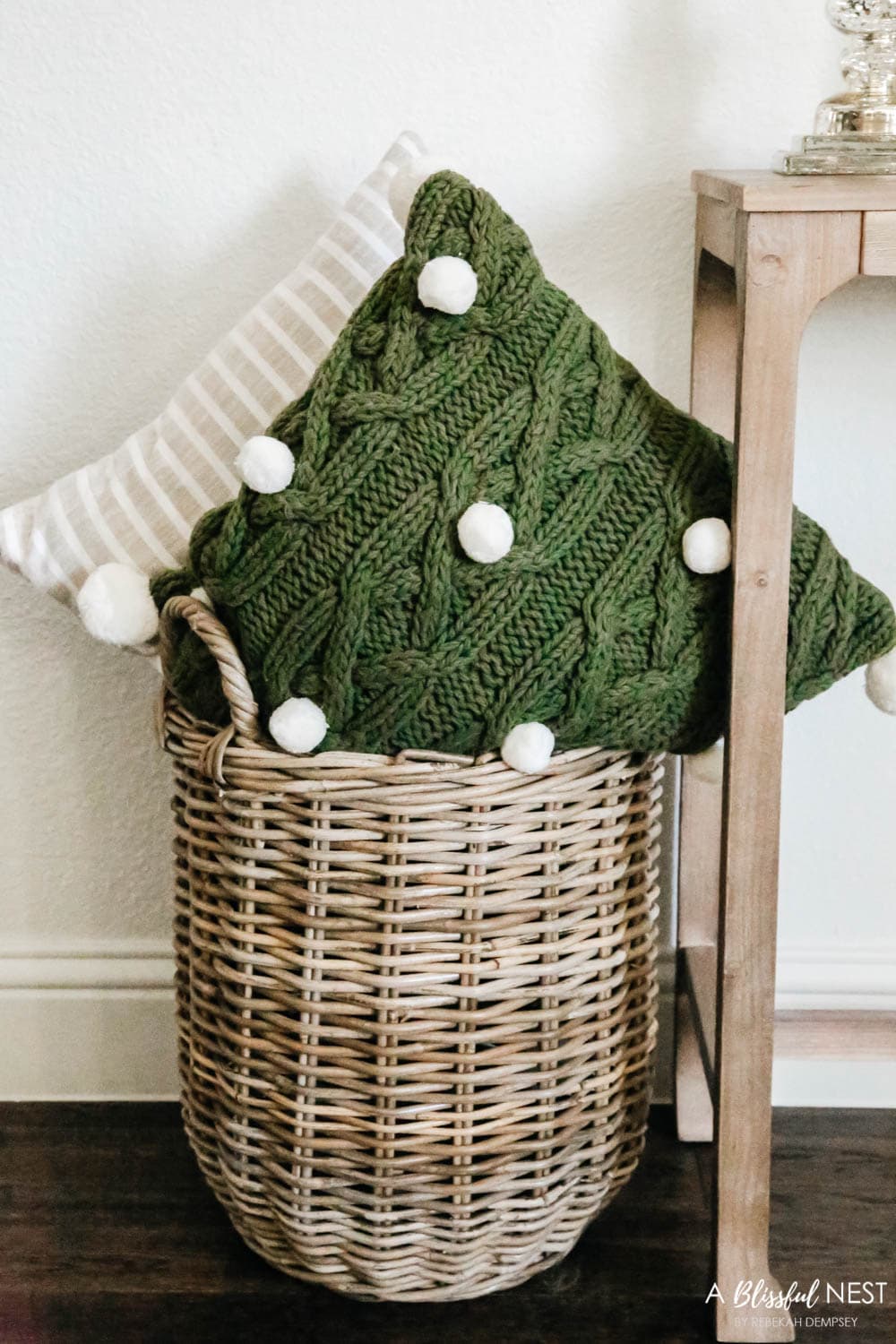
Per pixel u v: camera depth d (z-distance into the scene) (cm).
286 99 109
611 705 83
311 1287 98
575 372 84
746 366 80
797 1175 112
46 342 113
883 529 117
